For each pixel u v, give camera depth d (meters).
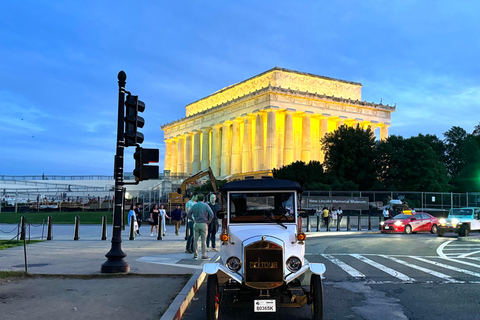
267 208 9.20
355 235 32.88
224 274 8.18
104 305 8.70
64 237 26.16
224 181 68.69
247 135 89.06
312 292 8.21
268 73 88.25
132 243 22.83
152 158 12.95
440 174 63.59
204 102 110.88
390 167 61.81
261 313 9.01
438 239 28.61
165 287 10.48
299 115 87.75
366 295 10.58
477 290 11.14
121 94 13.04
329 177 57.75
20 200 76.06
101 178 110.38
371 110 93.88
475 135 79.12
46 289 10.20
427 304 9.61
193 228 16.06
